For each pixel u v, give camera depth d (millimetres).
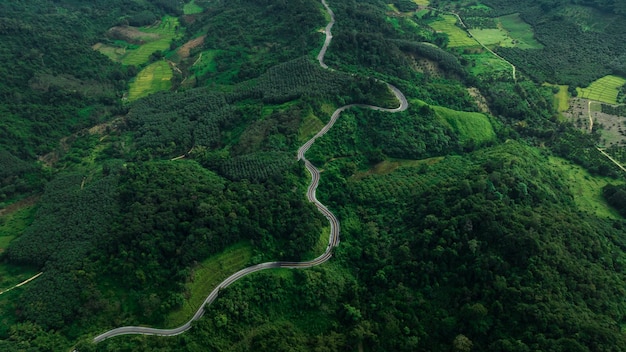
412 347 109000
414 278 120250
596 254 120125
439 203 134000
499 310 106188
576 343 93812
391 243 133500
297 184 154875
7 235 151750
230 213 135125
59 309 119312
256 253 131625
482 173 142875
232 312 117188
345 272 131250
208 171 161375
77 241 136500
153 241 127875
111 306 119625
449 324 109562
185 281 122500
